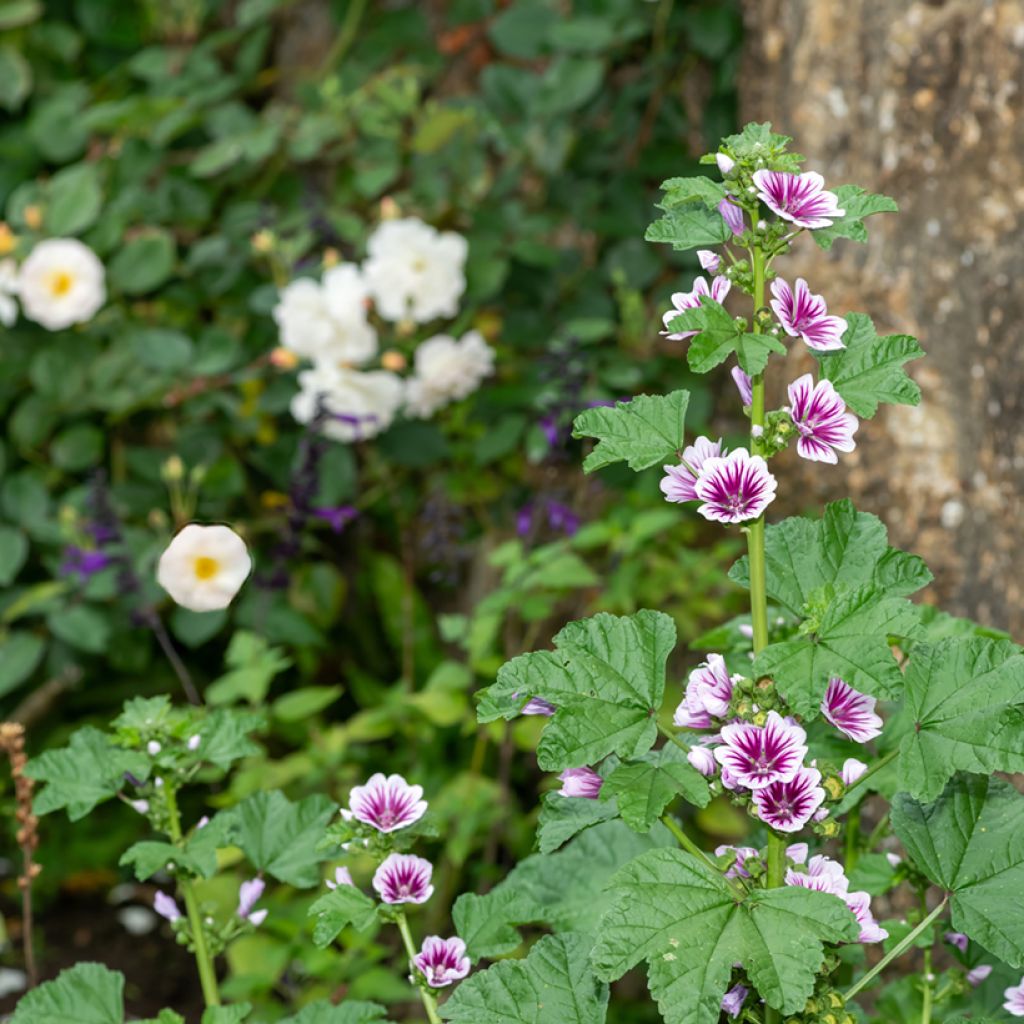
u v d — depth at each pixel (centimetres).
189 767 209
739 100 404
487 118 450
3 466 445
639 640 158
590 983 169
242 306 465
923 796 151
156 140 462
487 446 405
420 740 391
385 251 412
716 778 159
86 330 451
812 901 148
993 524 296
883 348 161
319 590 435
